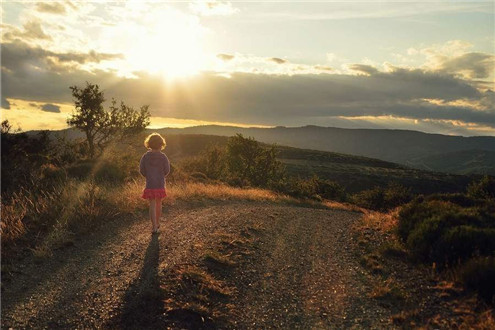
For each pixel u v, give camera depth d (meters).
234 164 43.31
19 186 11.15
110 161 15.71
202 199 14.85
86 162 15.32
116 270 6.31
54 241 7.26
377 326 5.48
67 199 9.79
